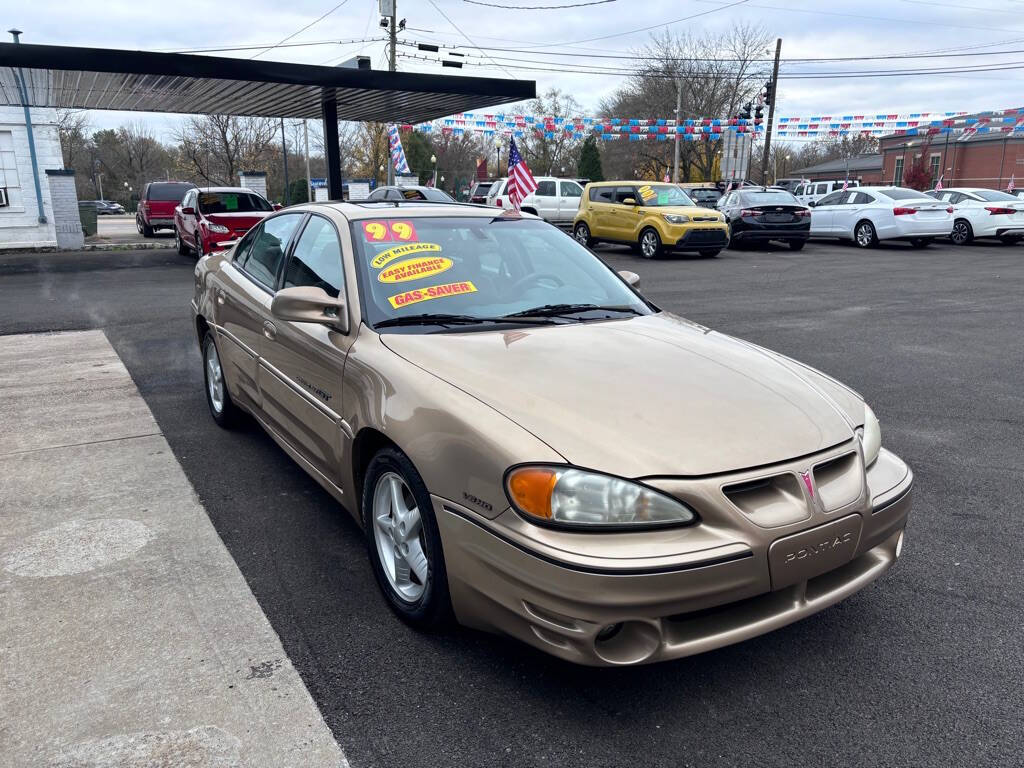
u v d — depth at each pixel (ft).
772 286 42.29
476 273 11.98
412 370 9.50
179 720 7.88
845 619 9.95
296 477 14.39
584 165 199.93
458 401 8.65
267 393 13.48
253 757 7.39
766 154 125.39
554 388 8.80
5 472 14.52
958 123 85.92
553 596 7.45
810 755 7.54
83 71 42.55
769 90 123.54
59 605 9.98
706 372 9.53
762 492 8.01
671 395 8.81
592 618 7.36
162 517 12.65
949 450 16.35
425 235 12.39
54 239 63.52
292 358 12.17
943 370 23.40
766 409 8.78
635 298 12.79
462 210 13.57
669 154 188.65
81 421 17.69
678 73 166.61
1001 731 7.88
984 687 8.58
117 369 22.67
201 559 11.27
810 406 9.12
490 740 7.68
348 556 11.41
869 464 9.27
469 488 8.15
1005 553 11.76
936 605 10.30
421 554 9.32
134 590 10.37
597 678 8.66
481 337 10.40
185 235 55.47
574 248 13.67
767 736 7.79
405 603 9.53
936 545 12.03
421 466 8.63
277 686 8.43
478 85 52.90
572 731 7.82
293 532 12.16
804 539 7.89
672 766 7.38
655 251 57.67
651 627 7.54
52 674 8.56
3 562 11.09
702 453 7.93
